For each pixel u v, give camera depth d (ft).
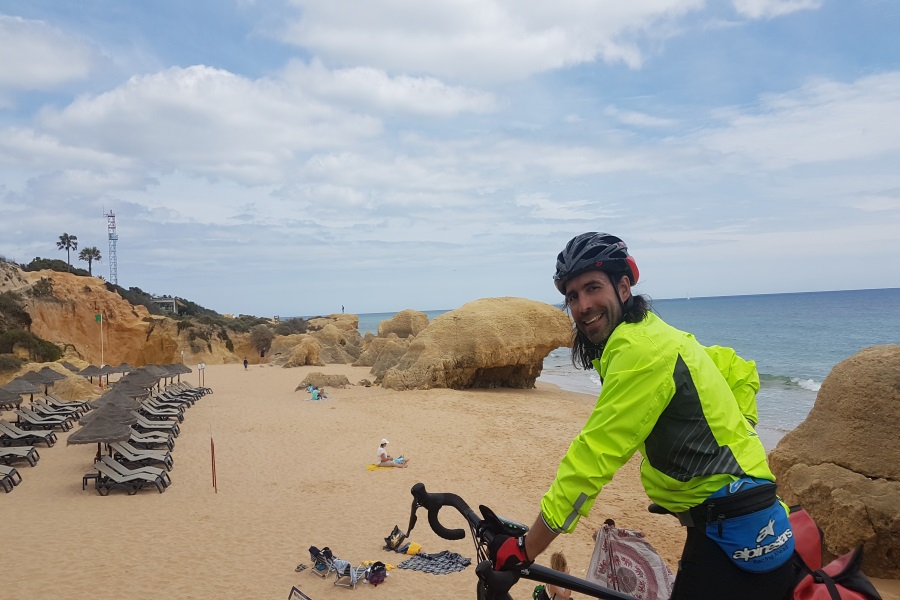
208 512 49.32
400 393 126.82
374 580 35.42
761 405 110.11
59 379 104.83
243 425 91.04
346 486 57.57
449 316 141.79
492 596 6.75
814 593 6.78
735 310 501.15
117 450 62.64
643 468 7.38
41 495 54.03
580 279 7.30
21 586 34.50
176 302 363.15
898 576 27.55
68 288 190.80
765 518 6.66
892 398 29.50
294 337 246.88
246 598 33.58
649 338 6.72
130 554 39.73
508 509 50.60
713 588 6.75
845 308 458.91
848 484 28.81
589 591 7.21
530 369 146.82
